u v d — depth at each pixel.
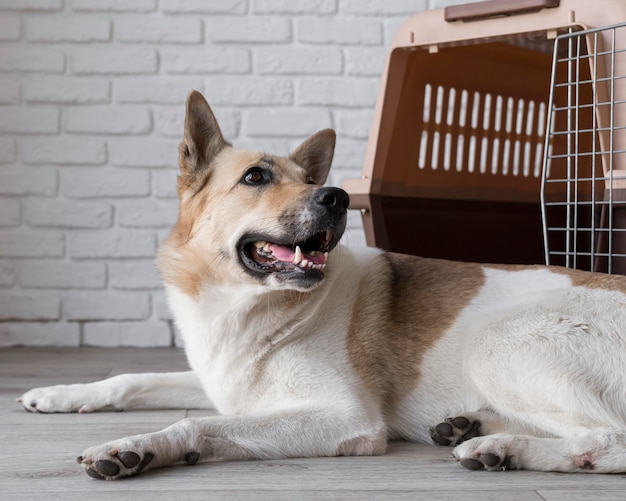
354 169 3.52
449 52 2.89
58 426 2.00
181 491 1.48
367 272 2.01
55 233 3.42
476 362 1.83
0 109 3.40
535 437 1.66
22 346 3.42
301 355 1.83
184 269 1.93
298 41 3.50
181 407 2.23
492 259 3.01
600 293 1.82
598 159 2.93
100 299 3.43
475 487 1.51
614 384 1.70
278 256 1.83
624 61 2.14
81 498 1.44
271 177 1.91
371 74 3.52
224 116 3.49
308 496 1.46
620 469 1.59
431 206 2.88
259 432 1.69
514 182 3.19
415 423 1.93
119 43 3.44
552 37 2.29
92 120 3.43
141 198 3.44
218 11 3.48
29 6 3.41
